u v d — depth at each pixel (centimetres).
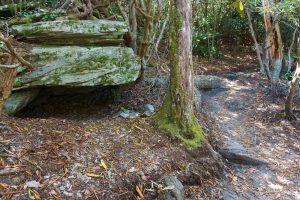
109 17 544
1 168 269
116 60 452
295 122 513
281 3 527
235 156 425
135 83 536
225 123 525
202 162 374
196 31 911
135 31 531
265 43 665
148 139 372
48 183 269
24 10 507
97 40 459
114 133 369
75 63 429
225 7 1012
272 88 627
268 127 512
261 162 423
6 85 271
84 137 344
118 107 498
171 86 388
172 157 355
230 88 679
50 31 429
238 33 1070
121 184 295
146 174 317
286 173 407
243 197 355
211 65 880
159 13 549
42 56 413
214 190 355
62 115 461
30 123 354
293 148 460
